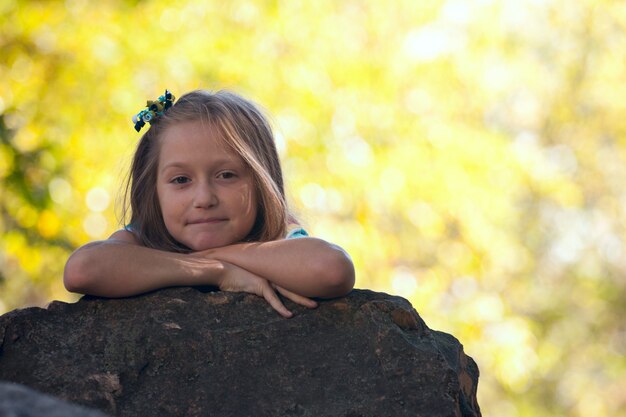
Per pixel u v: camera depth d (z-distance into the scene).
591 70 18.91
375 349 3.17
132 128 9.31
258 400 3.10
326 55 10.73
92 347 3.18
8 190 8.53
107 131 9.29
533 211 19.08
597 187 20.44
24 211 8.74
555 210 19.78
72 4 9.54
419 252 11.80
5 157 8.41
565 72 18.94
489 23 13.89
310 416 3.05
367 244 10.35
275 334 3.24
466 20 13.73
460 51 13.18
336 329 3.26
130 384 3.13
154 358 3.18
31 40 9.30
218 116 3.64
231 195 3.58
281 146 9.56
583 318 20.95
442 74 12.69
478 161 11.09
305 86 10.04
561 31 18.58
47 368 3.12
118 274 3.29
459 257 11.52
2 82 8.96
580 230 20.56
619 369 20.73
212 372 3.16
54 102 9.26
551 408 20.17
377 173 10.27
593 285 20.98
